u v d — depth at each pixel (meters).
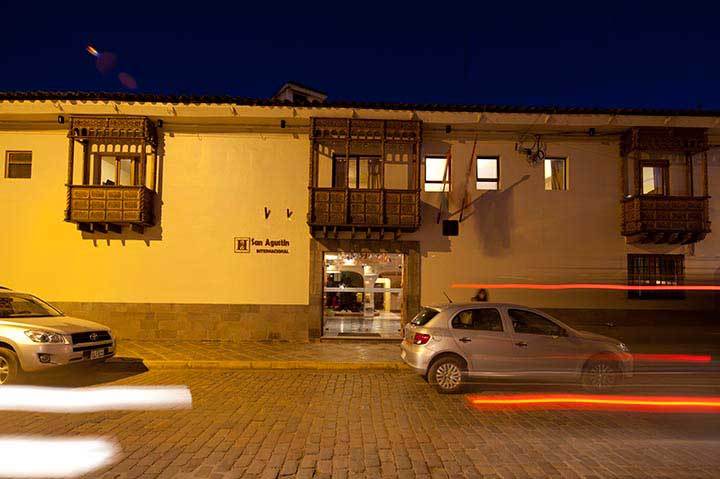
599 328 13.80
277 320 13.84
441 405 7.53
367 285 14.12
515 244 14.03
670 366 10.70
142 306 13.74
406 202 13.48
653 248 14.13
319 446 5.59
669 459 5.22
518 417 6.86
